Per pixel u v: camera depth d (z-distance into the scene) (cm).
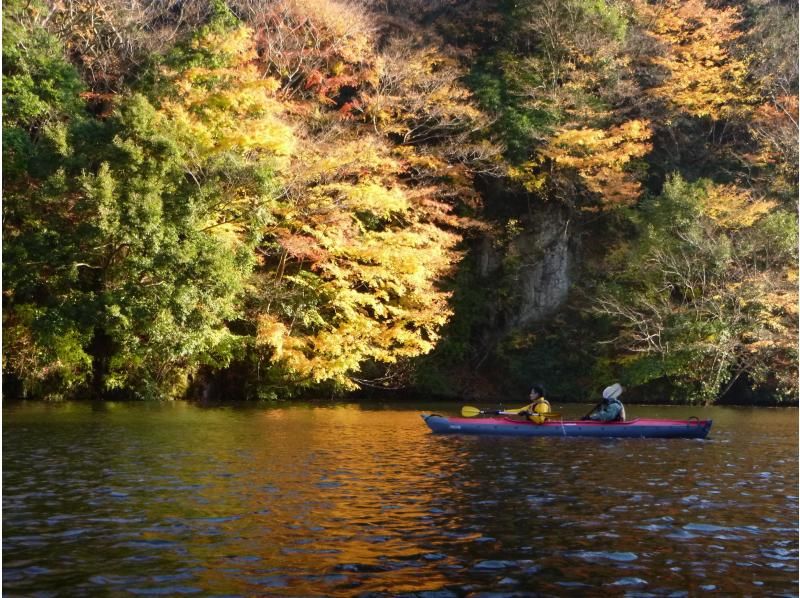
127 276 1800
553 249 2683
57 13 2519
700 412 2061
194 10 2752
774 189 2598
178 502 734
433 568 532
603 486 850
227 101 2022
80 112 2103
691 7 2772
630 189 2616
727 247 2334
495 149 2527
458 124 2547
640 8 2900
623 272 2502
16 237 1827
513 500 762
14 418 1538
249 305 2192
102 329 2072
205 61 2138
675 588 501
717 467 1007
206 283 1792
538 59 2708
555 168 2662
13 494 765
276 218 2200
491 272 2719
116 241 1748
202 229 1869
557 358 2542
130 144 1741
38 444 1152
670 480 895
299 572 520
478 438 1306
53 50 2130
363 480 866
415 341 2255
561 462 1033
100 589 484
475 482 862
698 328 2297
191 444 1170
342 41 2575
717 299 2334
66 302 1781
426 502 747
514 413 1415
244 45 2209
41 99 2062
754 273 2338
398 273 2253
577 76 2666
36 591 479
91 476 873
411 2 3034
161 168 1791
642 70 2847
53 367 2012
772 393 2395
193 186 1861
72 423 1455
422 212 2453
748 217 2394
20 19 2283
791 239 2323
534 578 515
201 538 603
